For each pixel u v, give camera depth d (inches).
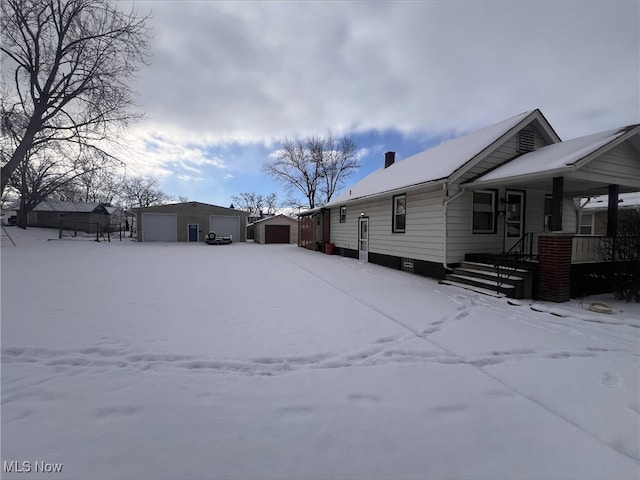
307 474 70.1
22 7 595.2
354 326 178.9
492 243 359.3
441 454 77.6
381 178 572.7
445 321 193.2
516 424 91.2
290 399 101.7
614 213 278.1
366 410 96.4
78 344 141.6
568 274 252.2
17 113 640.4
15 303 210.5
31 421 85.4
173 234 1099.9
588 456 78.4
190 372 119.0
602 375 124.2
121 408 93.5
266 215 2442.2
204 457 74.2
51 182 962.1
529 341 160.7
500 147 353.1
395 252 439.2
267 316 195.3
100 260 476.4
